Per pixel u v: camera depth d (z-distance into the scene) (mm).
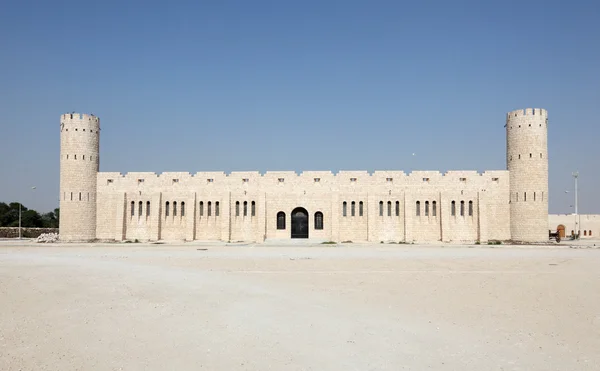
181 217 74312
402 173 72812
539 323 21047
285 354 16766
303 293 27438
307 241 70562
